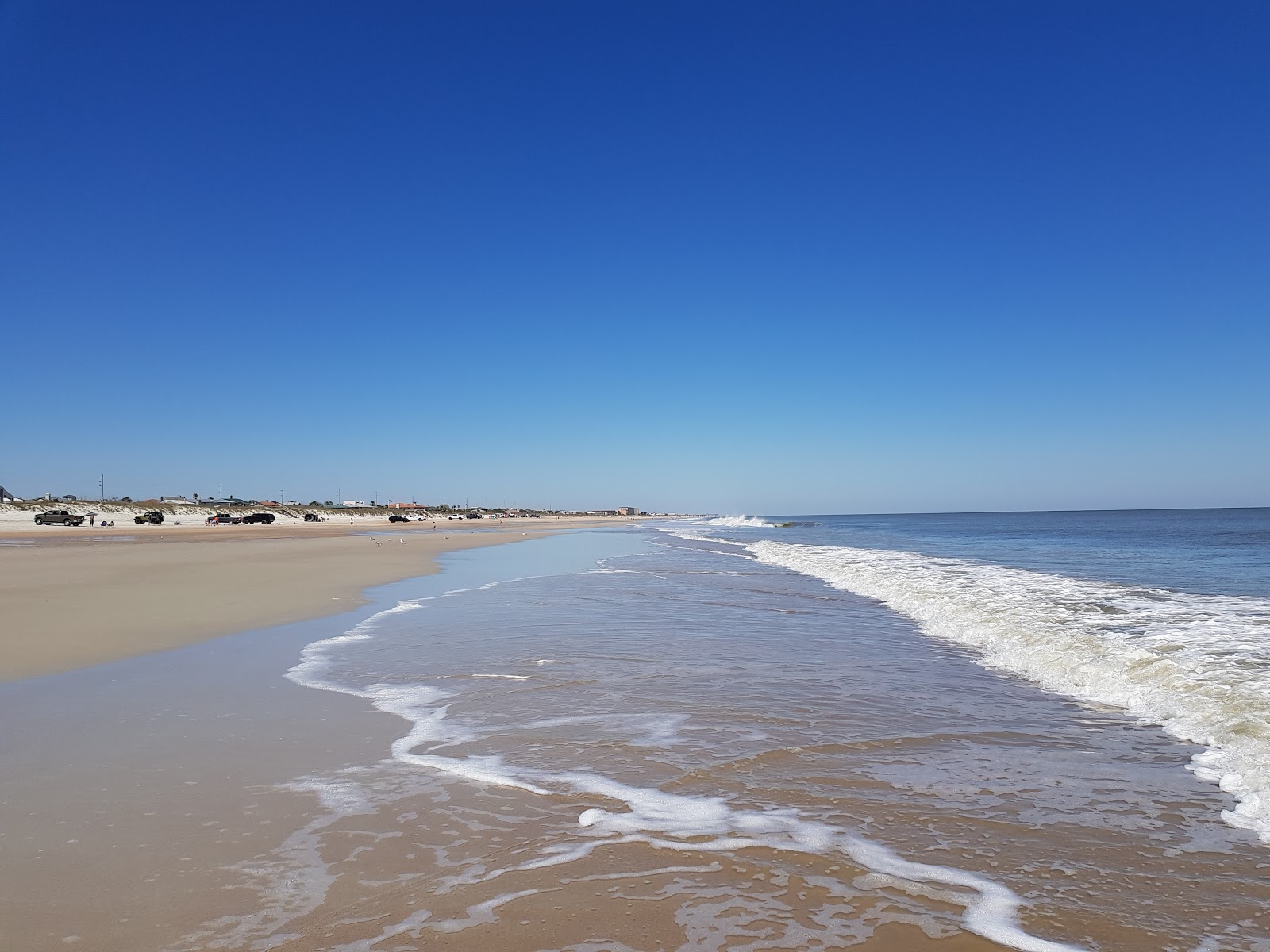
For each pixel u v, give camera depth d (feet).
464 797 15.80
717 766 17.81
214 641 34.35
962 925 10.96
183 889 11.70
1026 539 147.74
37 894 11.51
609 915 11.09
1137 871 12.75
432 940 10.36
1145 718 22.11
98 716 21.81
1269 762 17.24
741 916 11.12
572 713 22.56
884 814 15.07
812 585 61.05
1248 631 32.53
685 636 36.11
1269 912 11.46
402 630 37.88
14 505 279.49
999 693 25.25
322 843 13.43
